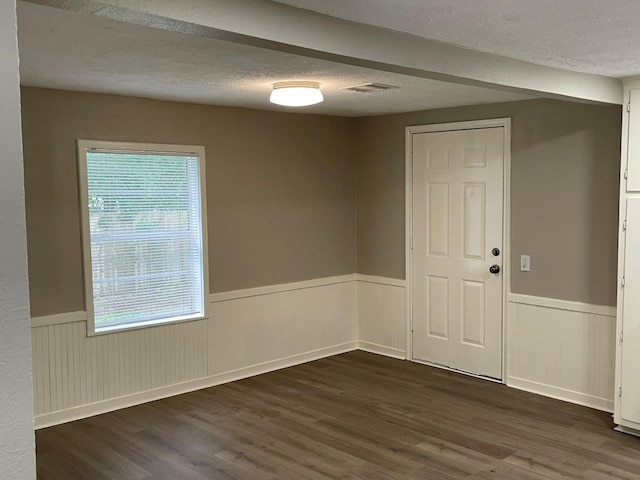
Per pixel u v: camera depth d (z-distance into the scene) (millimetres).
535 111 4562
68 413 4254
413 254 5547
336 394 4781
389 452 3719
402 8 2158
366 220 5926
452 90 4129
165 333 4711
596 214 4273
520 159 4684
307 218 5605
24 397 820
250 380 5152
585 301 4383
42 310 4098
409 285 5598
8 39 788
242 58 3057
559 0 2064
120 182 4441
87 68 3318
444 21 2336
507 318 4867
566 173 4418
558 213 4488
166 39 2660
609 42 2713
